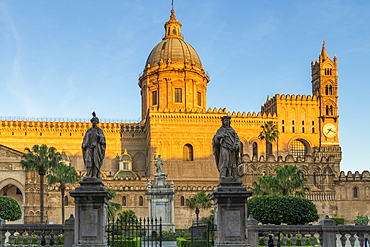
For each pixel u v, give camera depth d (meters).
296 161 105.69
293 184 80.06
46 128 122.75
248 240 22.98
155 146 114.75
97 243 21.55
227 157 22.33
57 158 83.31
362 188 106.00
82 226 21.62
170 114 116.31
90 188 21.84
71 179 82.50
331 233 22.94
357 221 101.88
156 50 128.88
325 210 104.19
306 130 123.56
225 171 22.36
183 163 114.88
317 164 106.38
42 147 83.12
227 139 22.45
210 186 105.62
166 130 115.69
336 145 124.19
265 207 51.72
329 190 105.00
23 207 97.69
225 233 21.84
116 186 104.75
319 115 125.44
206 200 91.31
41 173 82.62
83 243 21.52
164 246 50.81
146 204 103.69
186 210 102.38
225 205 22.00
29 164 81.69
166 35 132.75
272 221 51.28
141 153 126.19
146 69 127.12
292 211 51.00
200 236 28.20
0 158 98.94
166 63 124.81
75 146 123.62
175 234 62.75
